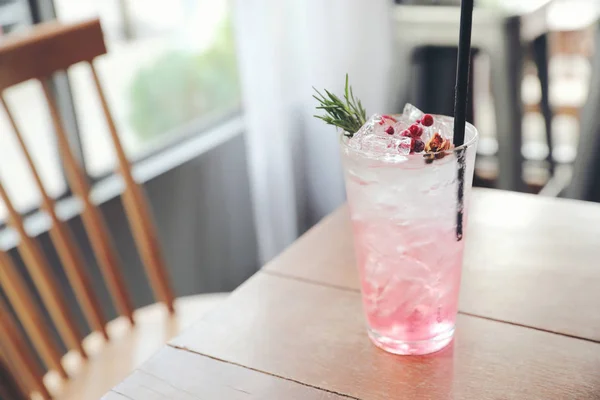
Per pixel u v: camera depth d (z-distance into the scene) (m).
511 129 1.64
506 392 0.53
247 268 1.75
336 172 1.67
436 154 0.51
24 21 1.21
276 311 0.63
